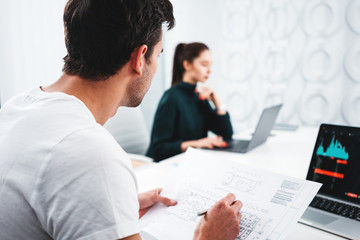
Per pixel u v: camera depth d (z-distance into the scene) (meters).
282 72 2.67
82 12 0.56
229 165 0.85
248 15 2.75
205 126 2.07
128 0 0.56
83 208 0.47
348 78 2.42
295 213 0.67
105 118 0.63
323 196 0.91
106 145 0.51
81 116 0.53
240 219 0.68
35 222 0.51
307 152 1.46
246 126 2.92
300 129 2.02
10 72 1.99
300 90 2.62
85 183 0.47
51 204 0.48
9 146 0.52
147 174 1.18
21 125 0.53
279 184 0.74
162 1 0.63
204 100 2.08
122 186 0.50
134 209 0.51
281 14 2.60
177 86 1.92
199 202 0.78
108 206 0.48
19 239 0.51
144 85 0.66
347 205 0.85
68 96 0.55
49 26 2.11
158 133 1.81
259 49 2.75
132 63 0.61
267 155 1.43
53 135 0.50
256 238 0.64
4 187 0.51
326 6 2.42
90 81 0.59
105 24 0.55
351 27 2.35
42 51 2.10
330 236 0.74
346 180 0.90
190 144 1.63
